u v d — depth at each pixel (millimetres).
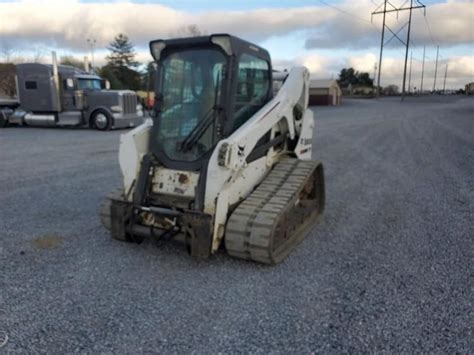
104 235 4598
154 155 4047
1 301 3166
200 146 3896
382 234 4773
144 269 3756
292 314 3033
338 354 2576
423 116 24531
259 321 2938
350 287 3457
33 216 5281
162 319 2949
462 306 3145
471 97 61594
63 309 3064
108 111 16312
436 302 3209
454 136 14203
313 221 5070
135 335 2756
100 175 7832
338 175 8180
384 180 7715
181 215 3662
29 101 16922
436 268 3838
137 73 61969
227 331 2812
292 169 4723
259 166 4426
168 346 2643
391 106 39188
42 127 17672
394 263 3955
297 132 5344
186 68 3975
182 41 3932
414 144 12594
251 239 3643
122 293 3312
